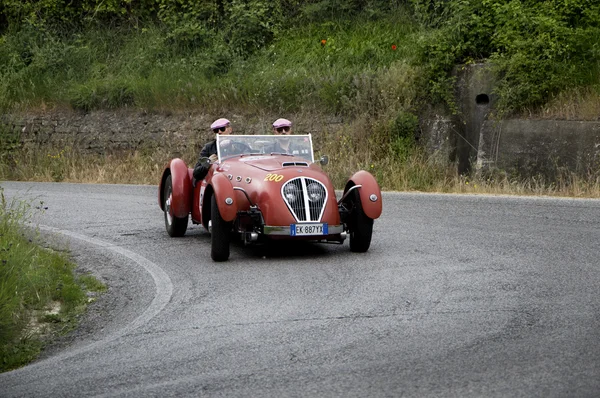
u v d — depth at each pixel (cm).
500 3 6022
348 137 5831
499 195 4741
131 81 7112
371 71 6244
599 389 1454
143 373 1670
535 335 1812
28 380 1689
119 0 8319
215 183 2855
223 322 2050
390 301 2194
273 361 1700
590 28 5694
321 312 2102
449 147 5616
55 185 5753
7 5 8375
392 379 1548
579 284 2330
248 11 7506
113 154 6631
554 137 5100
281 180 2847
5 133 7000
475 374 1559
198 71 7119
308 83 6381
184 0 8025
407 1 7362
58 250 3200
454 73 5728
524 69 5459
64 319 2258
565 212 3869
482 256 2830
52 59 7638
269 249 3134
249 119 6391
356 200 2948
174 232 3466
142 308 2295
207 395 1509
